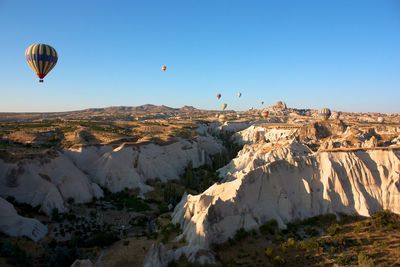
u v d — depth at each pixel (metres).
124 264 32.94
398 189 43.94
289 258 33.09
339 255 33.00
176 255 32.28
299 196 43.44
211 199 39.97
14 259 31.53
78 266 27.16
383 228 38.75
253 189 41.09
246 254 34.16
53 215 44.16
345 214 42.53
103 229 42.38
